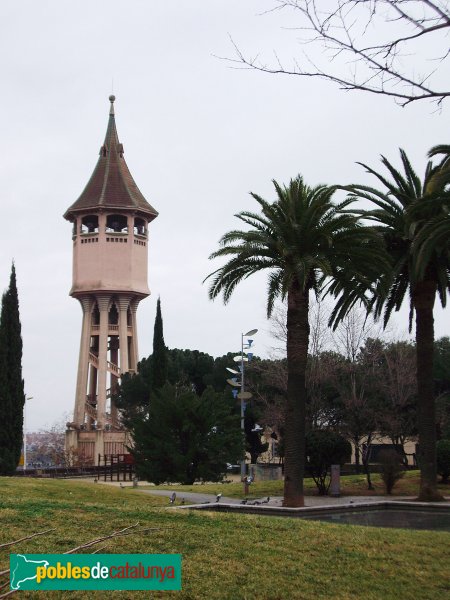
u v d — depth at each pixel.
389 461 37.00
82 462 84.75
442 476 40.78
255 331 46.16
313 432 36.69
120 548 15.63
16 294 56.59
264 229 32.00
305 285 32.06
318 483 36.53
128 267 89.94
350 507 30.08
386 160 34.19
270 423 64.44
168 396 51.84
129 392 84.06
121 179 93.19
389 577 15.80
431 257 33.59
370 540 18.36
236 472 77.50
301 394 31.28
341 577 15.48
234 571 15.05
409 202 34.03
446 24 7.63
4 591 11.51
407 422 60.25
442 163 30.38
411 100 8.35
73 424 88.56
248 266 32.19
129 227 91.12
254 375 74.00
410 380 58.88
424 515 28.92
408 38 7.85
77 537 15.99
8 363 55.25
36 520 17.22
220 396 53.00
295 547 17.08
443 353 73.81
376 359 62.31
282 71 8.55
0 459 52.28
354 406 53.69
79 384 89.50
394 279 34.28
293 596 14.20
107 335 89.00
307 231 30.73
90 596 13.05
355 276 32.88
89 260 89.75
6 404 54.41
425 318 34.78
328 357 58.59
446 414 66.19
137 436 51.69
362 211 34.19
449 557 17.58
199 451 50.34
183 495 34.69
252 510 28.48
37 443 115.06
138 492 32.72
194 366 88.56
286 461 30.64
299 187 31.83
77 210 90.88
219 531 17.81
